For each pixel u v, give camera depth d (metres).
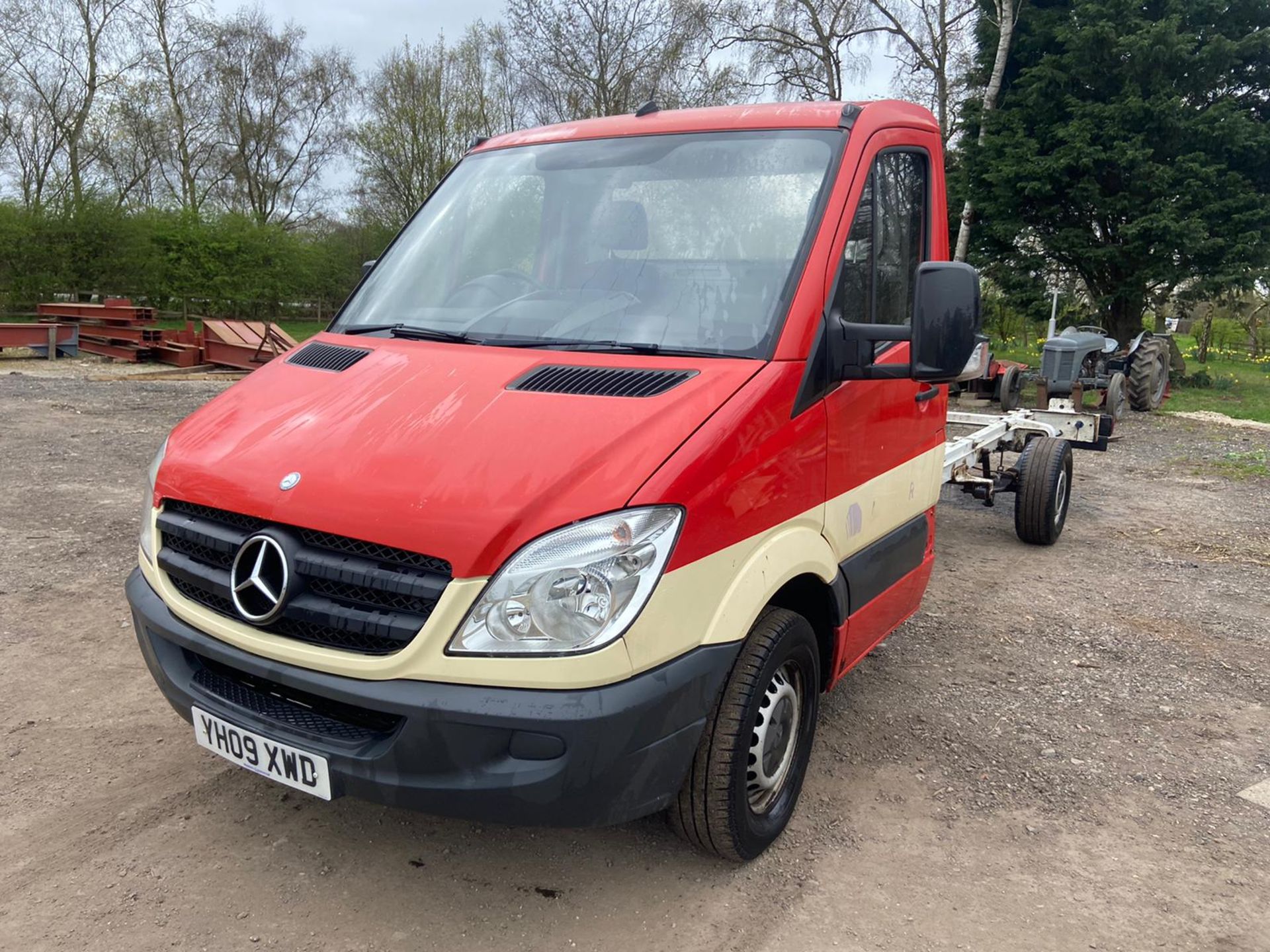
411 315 3.64
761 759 3.03
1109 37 17.89
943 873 3.14
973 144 20.44
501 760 2.36
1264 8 18.28
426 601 2.38
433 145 36.31
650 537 2.44
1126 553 7.30
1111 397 14.05
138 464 8.85
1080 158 18.33
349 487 2.55
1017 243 20.39
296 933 2.74
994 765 3.90
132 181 34.94
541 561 2.36
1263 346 34.31
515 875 3.03
